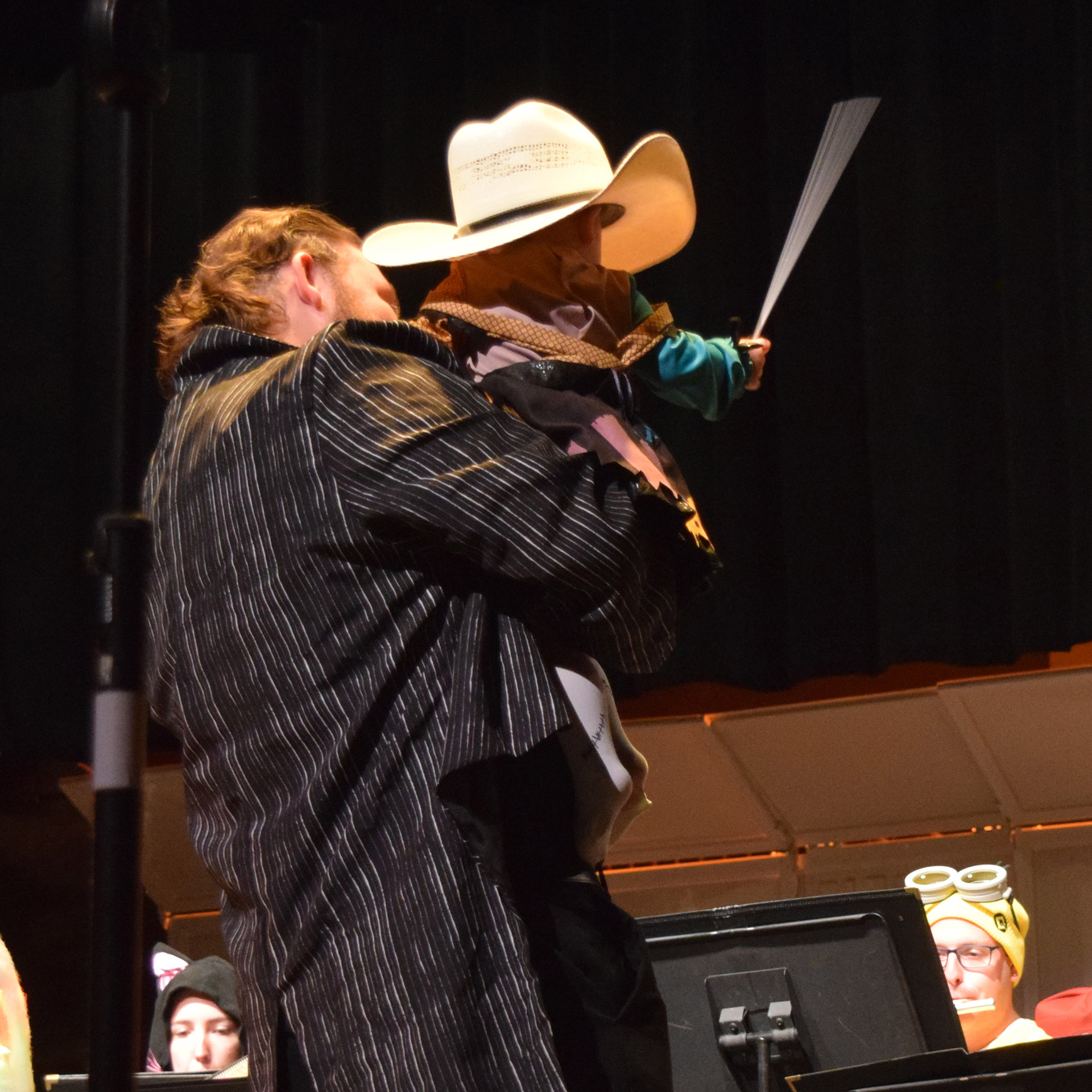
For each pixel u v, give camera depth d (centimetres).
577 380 346
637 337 380
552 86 1166
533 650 298
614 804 308
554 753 307
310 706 292
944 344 1063
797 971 498
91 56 271
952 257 1074
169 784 1210
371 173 1181
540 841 301
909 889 488
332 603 296
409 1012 272
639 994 297
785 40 1123
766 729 1162
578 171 408
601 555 298
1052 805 1132
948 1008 487
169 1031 914
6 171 1181
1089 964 1060
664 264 1122
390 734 288
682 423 1098
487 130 412
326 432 304
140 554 263
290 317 366
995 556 1034
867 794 1166
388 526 296
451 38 1193
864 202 1094
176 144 1182
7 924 1172
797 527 1075
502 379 343
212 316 366
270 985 285
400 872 280
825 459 1079
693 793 1197
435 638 296
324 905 282
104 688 258
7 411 1155
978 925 799
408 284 1159
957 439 1055
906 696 1130
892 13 1105
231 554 307
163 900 1253
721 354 462
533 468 301
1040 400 1038
